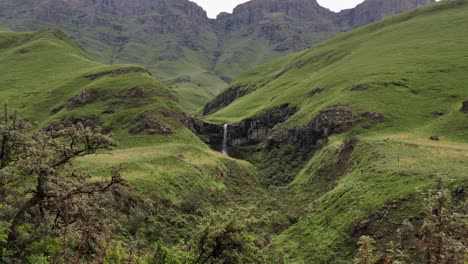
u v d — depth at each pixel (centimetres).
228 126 11112
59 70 14450
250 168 8244
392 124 6912
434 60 10106
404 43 12975
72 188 1634
